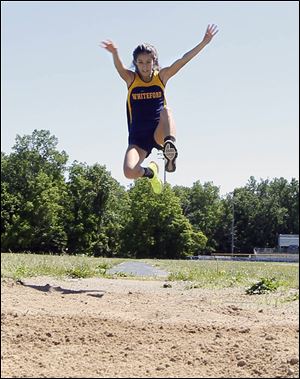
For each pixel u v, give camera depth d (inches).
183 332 229.6
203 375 175.3
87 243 2888.8
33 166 2874.0
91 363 187.3
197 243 2974.9
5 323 231.9
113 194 3031.5
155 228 2886.3
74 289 414.3
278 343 210.7
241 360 188.1
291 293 439.2
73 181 2960.1
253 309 319.6
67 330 227.5
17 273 519.2
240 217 3636.8
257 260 2544.3
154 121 278.2
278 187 3732.8
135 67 282.5
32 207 2723.9
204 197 3609.7
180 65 279.1
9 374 173.6
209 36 280.8
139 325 239.8
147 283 553.0
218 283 552.1
